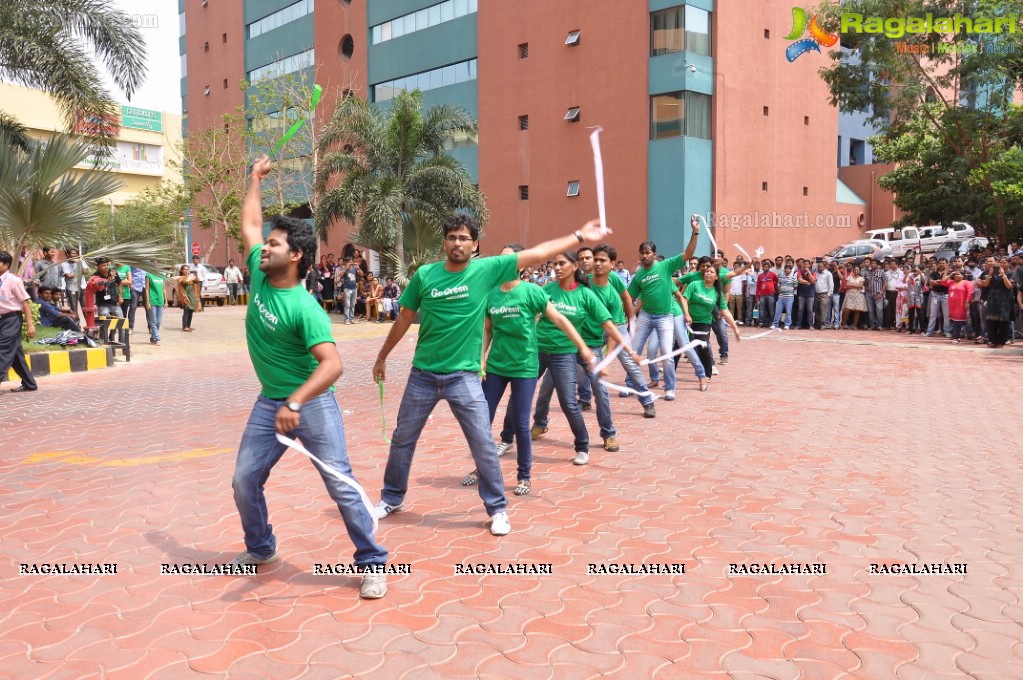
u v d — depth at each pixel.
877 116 25.12
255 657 3.31
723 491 5.82
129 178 47.47
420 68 33.00
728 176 26.77
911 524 5.08
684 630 3.58
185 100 47.44
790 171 29.69
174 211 34.81
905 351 15.77
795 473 6.36
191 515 5.24
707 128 26.36
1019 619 3.70
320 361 3.71
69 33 16.41
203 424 8.50
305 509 5.38
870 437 7.75
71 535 4.84
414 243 23.62
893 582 4.12
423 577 4.18
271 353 3.88
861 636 3.53
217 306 30.55
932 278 18.67
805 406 9.55
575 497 5.67
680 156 25.47
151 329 17.00
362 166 23.53
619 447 7.31
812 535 4.86
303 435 3.94
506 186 30.19
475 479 5.99
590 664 3.27
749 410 9.27
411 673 3.19
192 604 3.84
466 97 31.56
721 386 11.19
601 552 4.55
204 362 14.57
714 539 4.78
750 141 27.62
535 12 28.77
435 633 3.54
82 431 8.09
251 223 4.20
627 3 26.25
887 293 20.05
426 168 23.08
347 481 3.89
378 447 7.38
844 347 16.59
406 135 23.42
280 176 31.45
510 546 4.65
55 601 3.87
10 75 16.33
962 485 6.00
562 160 28.31
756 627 3.61
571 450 7.23
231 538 4.80
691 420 8.65
